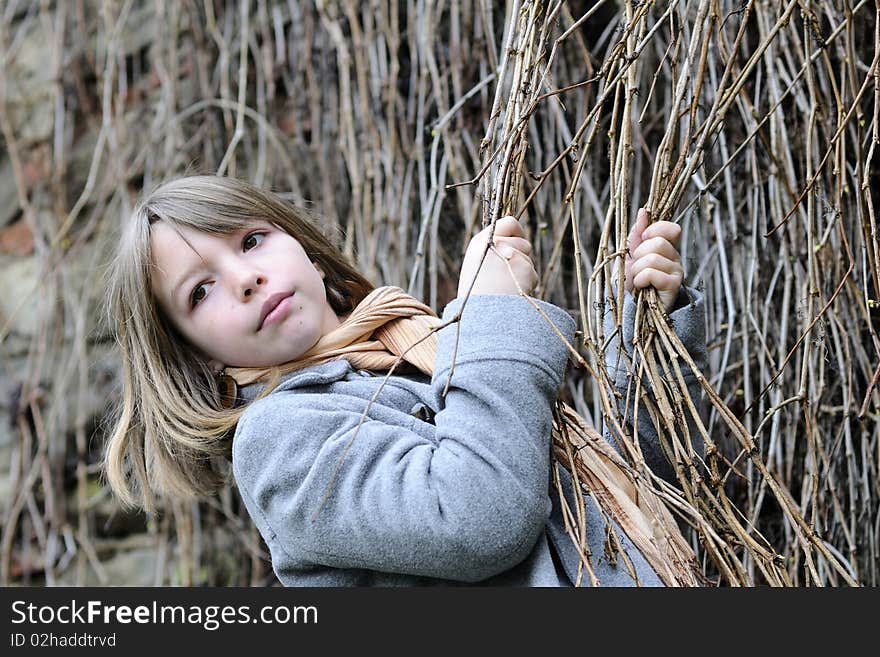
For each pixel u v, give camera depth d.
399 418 1.12
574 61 1.97
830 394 1.70
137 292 1.22
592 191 1.85
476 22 2.01
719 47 1.55
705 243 1.82
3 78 2.45
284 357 1.18
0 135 2.49
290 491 1.07
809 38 1.30
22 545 2.29
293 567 1.11
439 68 2.06
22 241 2.43
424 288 2.01
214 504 2.16
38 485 2.31
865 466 1.65
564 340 1.06
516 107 1.18
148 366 1.24
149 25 2.39
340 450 1.05
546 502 1.03
